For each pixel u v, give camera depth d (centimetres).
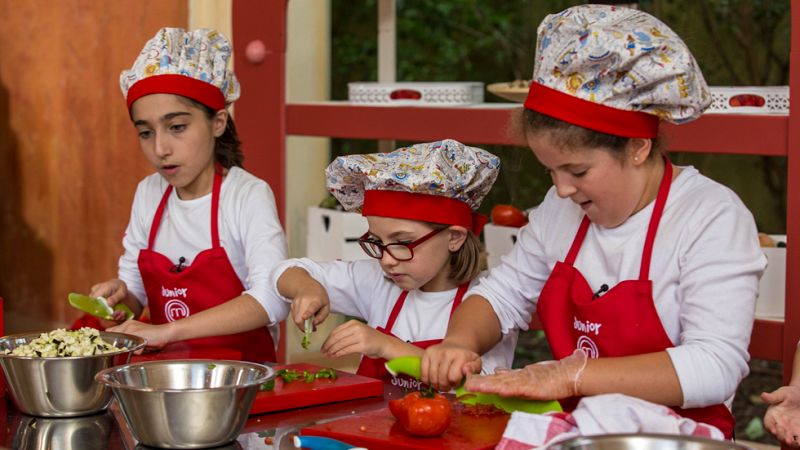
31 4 488
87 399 178
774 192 361
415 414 154
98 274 470
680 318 178
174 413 154
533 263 204
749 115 247
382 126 308
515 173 397
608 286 184
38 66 489
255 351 244
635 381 162
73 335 187
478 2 410
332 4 410
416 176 203
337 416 175
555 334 190
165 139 239
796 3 235
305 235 391
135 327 220
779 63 341
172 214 256
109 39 445
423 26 425
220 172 254
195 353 213
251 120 332
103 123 456
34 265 508
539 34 173
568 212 196
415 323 223
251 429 167
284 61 325
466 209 215
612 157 169
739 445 132
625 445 134
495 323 204
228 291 249
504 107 290
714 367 165
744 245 174
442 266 216
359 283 232
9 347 192
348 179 217
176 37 242
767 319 246
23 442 164
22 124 503
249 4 328
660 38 165
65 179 482
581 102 166
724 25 347
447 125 295
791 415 172
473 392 168
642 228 181
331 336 196
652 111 169
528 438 148
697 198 178
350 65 415
